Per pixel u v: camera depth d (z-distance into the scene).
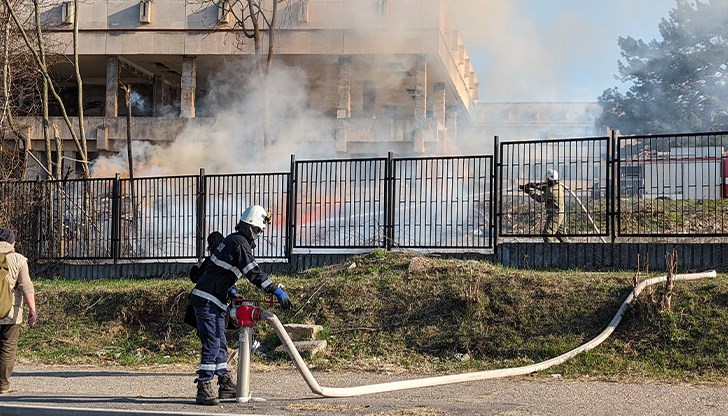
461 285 12.90
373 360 11.85
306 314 13.26
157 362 12.79
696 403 8.53
